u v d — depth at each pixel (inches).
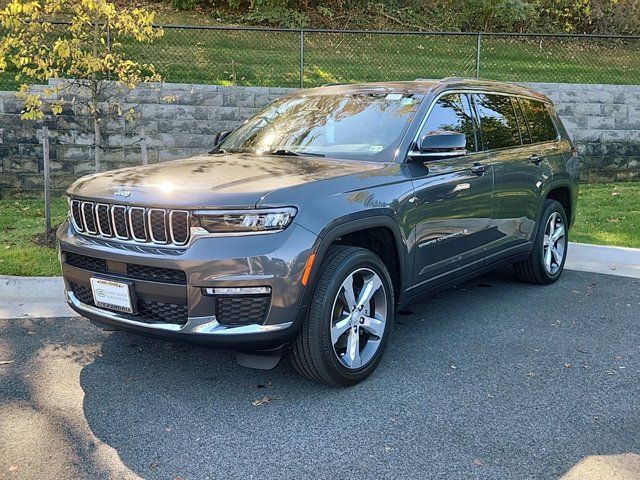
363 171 157.6
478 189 191.5
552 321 202.2
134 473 115.4
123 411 139.7
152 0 732.0
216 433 130.3
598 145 482.9
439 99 188.4
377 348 157.4
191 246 132.8
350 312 149.0
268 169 155.9
